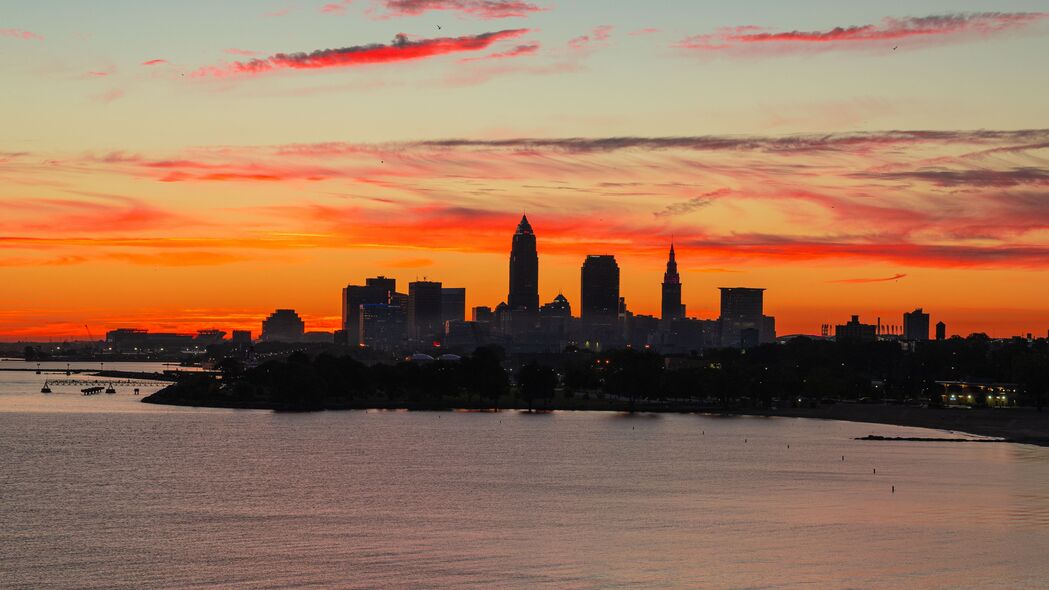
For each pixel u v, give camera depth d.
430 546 166.75
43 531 180.75
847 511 198.00
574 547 165.50
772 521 187.12
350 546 167.00
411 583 144.25
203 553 162.50
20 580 147.62
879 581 144.88
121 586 144.50
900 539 170.62
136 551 164.25
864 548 164.25
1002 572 149.38
